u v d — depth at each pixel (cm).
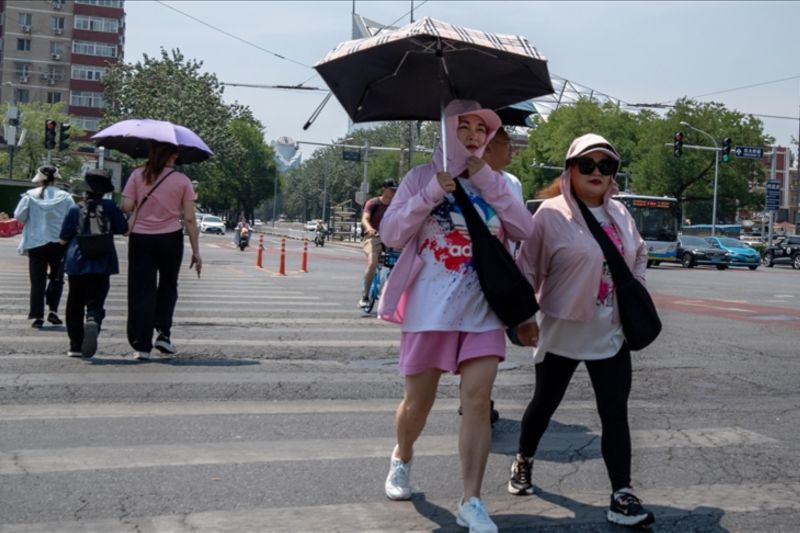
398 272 425
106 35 10356
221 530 412
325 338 1036
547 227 445
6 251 2803
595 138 444
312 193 13712
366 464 526
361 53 434
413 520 432
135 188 820
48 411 623
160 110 6222
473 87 461
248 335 1041
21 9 10100
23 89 10181
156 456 525
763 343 1103
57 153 7350
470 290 413
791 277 3428
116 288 1572
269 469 509
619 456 434
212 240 5966
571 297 434
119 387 709
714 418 677
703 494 490
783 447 595
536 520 441
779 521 448
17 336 948
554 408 467
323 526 421
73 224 820
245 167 9781
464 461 411
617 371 441
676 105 7381
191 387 722
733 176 7312
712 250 4388
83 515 425
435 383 434
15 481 471
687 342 1099
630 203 4347
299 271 2536
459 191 421
